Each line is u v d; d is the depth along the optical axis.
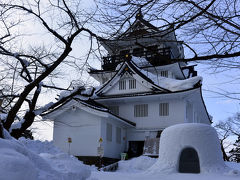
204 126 13.09
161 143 14.05
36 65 9.35
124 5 3.90
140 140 24.34
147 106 24.77
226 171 11.77
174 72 27.62
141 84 24.67
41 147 10.81
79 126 20.91
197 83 22.14
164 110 24.00
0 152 3.27
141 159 18.67
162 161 13.20
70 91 9.41
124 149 24.42
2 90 9.40
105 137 20.78
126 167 17.89
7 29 8.45
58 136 21.45
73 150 20.61
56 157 6.33
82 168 6.19
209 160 12.23
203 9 3.45
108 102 25.92
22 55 8.45
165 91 22.92
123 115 25.44
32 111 8.60
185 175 11.48
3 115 8.95
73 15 7.48
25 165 3.23
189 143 12.72
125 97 24.02
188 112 25.78
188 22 3.76
